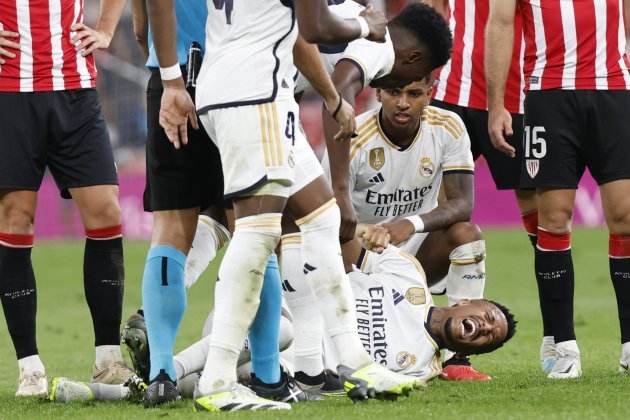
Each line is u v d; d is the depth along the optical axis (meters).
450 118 18.73
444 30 16.64
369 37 14.08
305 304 15.45
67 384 15.48
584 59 17.92
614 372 18.59
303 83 17.36
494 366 20.25
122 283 17.70
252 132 13.32
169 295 14.45
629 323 18.06
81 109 17.80
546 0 17.97
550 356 19.23
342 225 16.19
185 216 14.78
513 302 34.09
